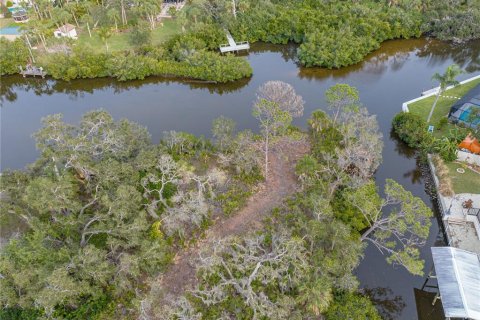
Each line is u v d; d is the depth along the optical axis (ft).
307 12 267.39
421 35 273.95
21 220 138.51
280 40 266.98
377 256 130.72
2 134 199.11
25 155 184.14
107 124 146.51
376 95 215.72
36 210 133.59
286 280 108.27
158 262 119.14
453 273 107.04
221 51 256.11
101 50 252.21
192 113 207.31
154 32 275.59
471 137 159.74
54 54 234.17
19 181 125.49
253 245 117.19
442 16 269.44
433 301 117.19
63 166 136.15
